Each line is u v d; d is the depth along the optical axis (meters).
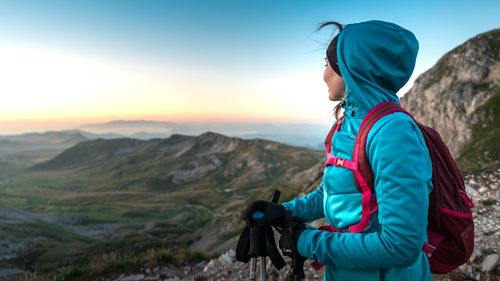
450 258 1.07
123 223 101.88
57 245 59.31
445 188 1.01
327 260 0.95
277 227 1.11
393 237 0.84
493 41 25.75
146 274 5.66
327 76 1.20
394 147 0.85
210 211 121.50
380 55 0.97
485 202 5.28
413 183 0.83
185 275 5.58
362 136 0.95
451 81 26.42
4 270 38.12
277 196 1.21
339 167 1.06
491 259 2.98
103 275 5.73
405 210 0.83
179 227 87.12
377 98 0.98
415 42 1.00
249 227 1.16
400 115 0.91
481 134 20.52
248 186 167.38
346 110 1.11
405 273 0.96
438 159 1.02
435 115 26.28
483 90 23.61
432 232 1.05
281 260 1.03
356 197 1.01
